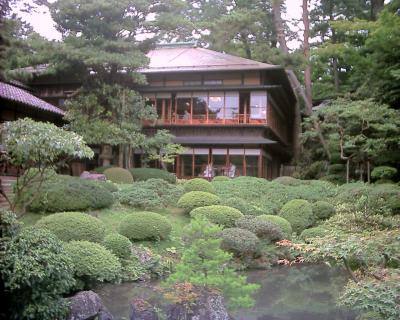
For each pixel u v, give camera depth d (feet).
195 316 21.16
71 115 74.13
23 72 72.33
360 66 87.10
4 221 23.93
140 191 56.90
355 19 83.66
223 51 114.83
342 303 21.21
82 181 51.70
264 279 39.58
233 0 116.67
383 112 73.87
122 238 38.27
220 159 94.53
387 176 77.15
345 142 80.07
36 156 28.32
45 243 23.80
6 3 31.40
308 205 58.34
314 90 129.08
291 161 120.06
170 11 78.13
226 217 48.73
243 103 95.91
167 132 87.92
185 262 22.15
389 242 22.25
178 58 105.19
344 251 21.62
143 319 22.95
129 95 78.28
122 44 72.69
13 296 22.03
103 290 32.91
